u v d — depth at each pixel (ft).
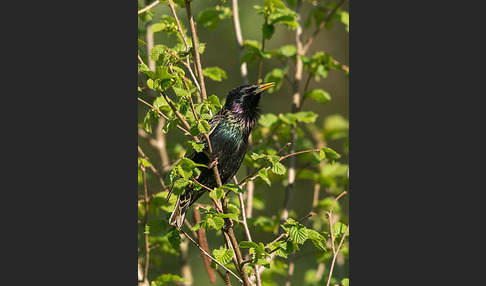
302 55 39.37
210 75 35.96
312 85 61.26
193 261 49.29
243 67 38.65
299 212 53.88
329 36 60.08
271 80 39.58
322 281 39.24
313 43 59.47
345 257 38.50
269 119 37.63
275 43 55.57
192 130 24.67
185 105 25.38
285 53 38.93
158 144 40.68
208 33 54.90
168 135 47.06
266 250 26.73
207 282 48.29
